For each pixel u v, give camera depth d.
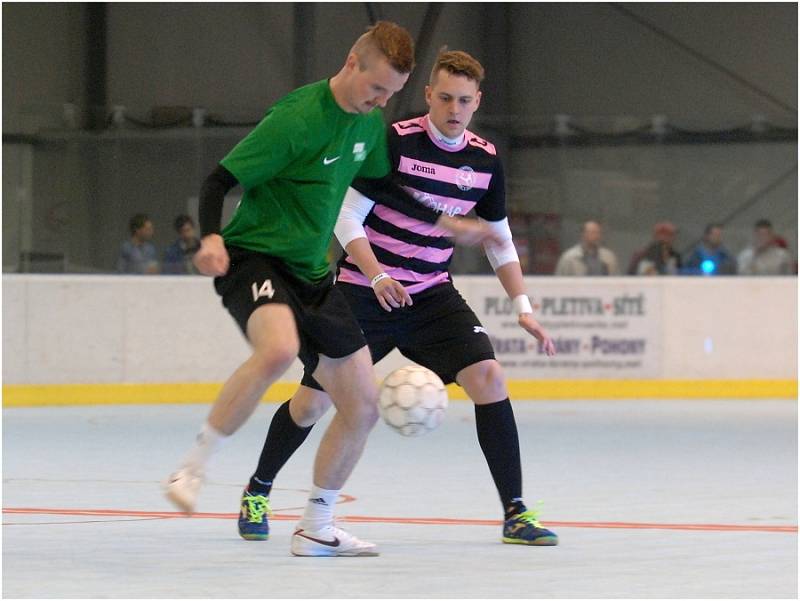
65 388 24.44
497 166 10.15
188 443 18.12
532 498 12.87
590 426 20.80
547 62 31.62
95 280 24.59
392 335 10.08
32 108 26.25
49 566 8.75
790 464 16.03
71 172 25.98
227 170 8.12
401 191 9.79
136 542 9.83
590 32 31.55
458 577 8.45
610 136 28.59
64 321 24.44
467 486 13.63
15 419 21.55
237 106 29.80
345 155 8.54
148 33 29.47
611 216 28.52
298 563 8.93
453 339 9.96
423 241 9.95
